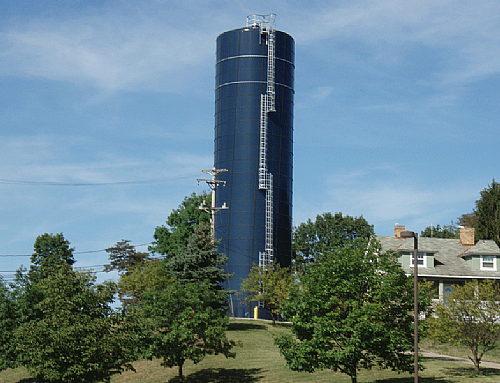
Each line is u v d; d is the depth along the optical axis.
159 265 66.12
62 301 38.50
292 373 46.72
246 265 84.12
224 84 89.25
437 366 46.81
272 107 87.12
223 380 45.91
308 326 37.66
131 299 70.44
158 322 45.16
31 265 75.56
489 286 45.00
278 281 68.94
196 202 88.00
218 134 89.19
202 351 45.56
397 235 72.31
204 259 62.34
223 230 86.06
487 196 81.69
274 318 74.38
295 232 108.94
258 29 88.75
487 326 42.69
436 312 45.50
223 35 90.44
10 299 49.28
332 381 43.06
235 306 82.62
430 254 66.19
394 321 38.38
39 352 36.94
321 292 38.06
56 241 77.25
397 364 38.06
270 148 87.19
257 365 49.97
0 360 46.44
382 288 37.22
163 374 48.81
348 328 36.53
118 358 39.38
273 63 88.44
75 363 37.34
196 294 47.38
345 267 38.38
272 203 86.12
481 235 80.25
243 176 86.12
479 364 47.12
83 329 37.59
